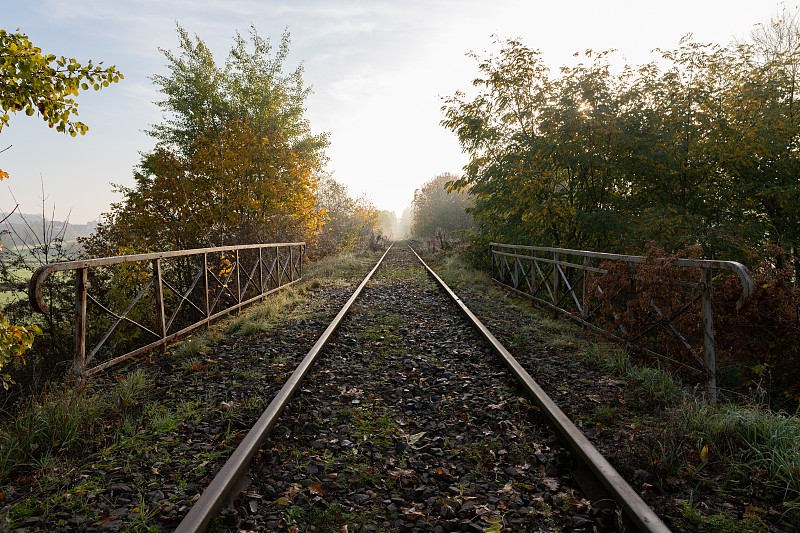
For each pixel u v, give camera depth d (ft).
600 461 8.90
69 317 22.94
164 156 41.52
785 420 10.30
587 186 35.40
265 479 9.45
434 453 10.67
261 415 11.57
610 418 12.17
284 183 49.42
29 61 14.47
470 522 8.04
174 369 17.10
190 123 63.05
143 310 24.43
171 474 9.62
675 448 10.16
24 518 8.14
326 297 34.88
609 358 17.21
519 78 38.50
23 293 20.44
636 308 18.70
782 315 14.21
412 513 8.29
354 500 8.86
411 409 13.34
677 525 7.73
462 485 9.29
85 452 10.66
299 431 11.73
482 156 42.09
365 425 12.21
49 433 10.94
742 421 10.44
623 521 7.52
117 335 23.02
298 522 8.13
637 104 33.91
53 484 9.25
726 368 15.15
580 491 8.95
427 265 63.87
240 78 61.87
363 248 103.19
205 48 60.29
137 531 7.73
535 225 36.47
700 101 31.83
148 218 39.34
